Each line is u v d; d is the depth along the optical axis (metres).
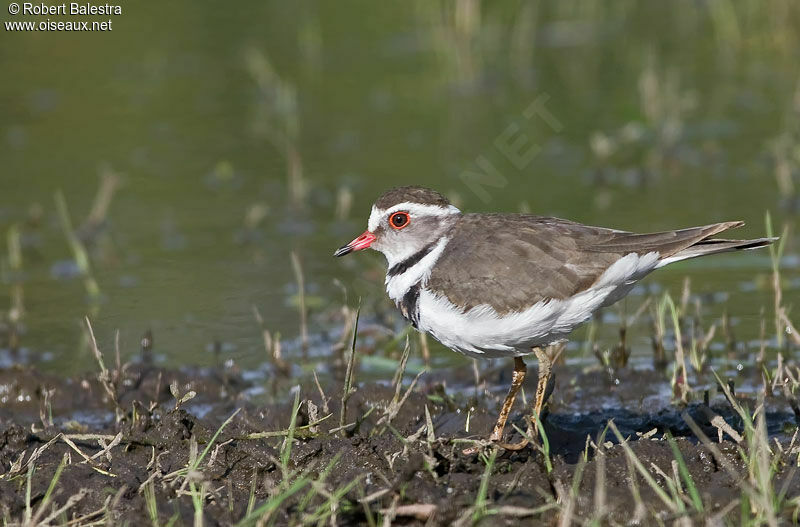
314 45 23.34
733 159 18.25
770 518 7.15
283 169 18.62
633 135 18.92
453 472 8.84
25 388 11.83
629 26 24.78
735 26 23.42
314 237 16.28
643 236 9.55
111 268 15.43
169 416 9.80
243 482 8.92
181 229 16.64
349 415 10.82
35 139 19.95
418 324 10.10
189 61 23.02
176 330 13.48
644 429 10.31
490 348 9.79
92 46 23.98
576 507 8.16
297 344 13.13
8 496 8.40
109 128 20.34
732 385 10.78
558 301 9.41
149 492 8.38
